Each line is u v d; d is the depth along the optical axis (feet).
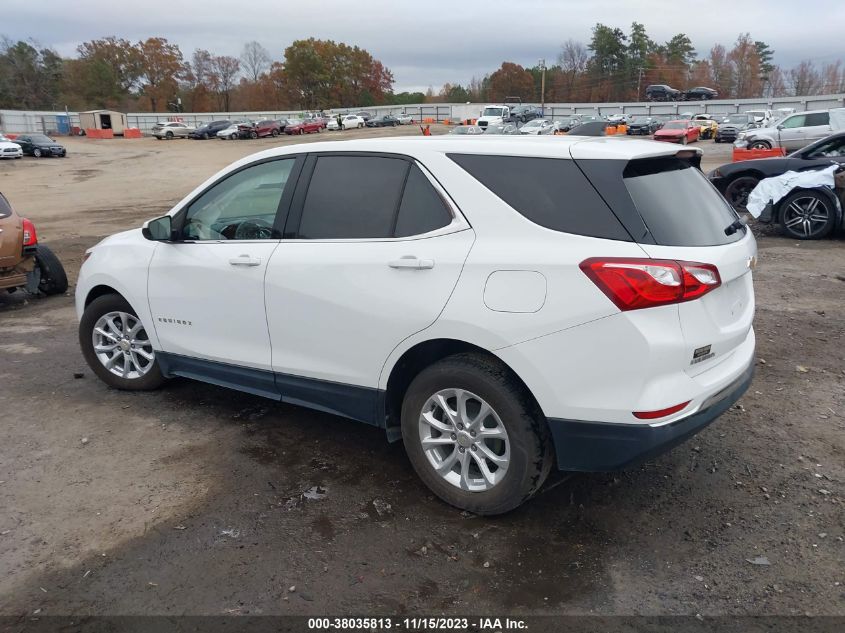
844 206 33.42
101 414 15.48
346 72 386.93
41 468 12.92
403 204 11.41
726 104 257.34
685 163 11.62
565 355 9.71
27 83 343.46
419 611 8.98
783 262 29.86
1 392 16.93
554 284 9.71
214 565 9.96
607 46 385.50
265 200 13.35
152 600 9.23
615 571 9.74
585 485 12.07
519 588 9.41
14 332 22.71
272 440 14.07
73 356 19.86
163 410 15.66
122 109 367.04
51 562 10.06
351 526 10.93
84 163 138.10
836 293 24.73
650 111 271.90
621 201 9.75
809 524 10.74
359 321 11.60
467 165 10.87
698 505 11.37
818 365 17.67
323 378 12.44
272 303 12.81
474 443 10.85
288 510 11.40
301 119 234.79
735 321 11.02
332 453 13.47
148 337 15.71
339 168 12.41
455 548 10.32
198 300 14.15
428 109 303.07
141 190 89.61
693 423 9.86
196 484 12.28
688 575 9.62
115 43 368.27
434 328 10.71
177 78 378.73
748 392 16.02
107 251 16.21
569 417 9.88
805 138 79.77
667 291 9.34
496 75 388.57
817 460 12.76
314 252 12.19
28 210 68.95
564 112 285.84
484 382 10.40
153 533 10.77
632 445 9.59
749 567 9.76
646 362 9.34
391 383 11.69
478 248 10.39
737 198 39.99
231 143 194.29
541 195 10.21
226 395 16.56
